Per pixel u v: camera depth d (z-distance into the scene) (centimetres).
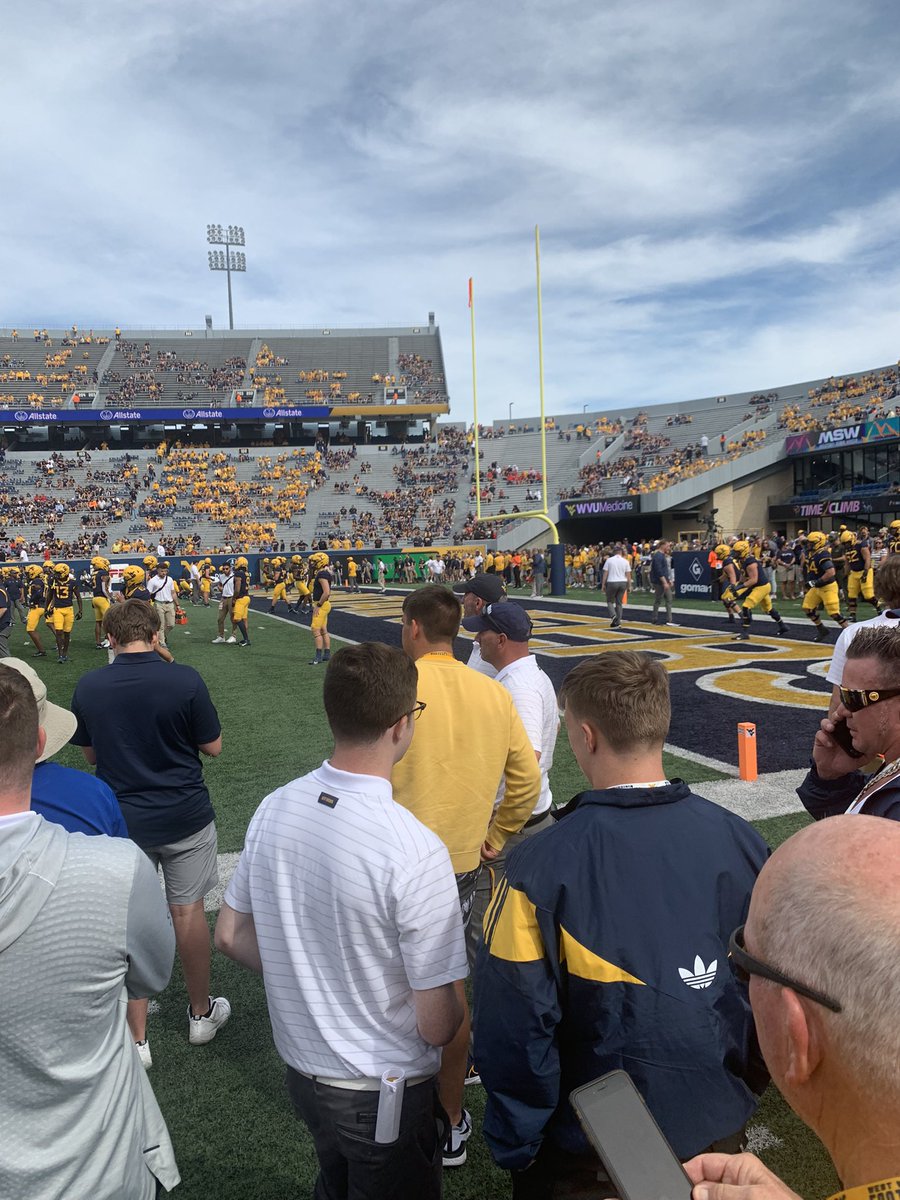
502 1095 147
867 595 1490
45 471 4488
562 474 4678
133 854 142
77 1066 134
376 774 178
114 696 284
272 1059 298
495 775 249
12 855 125
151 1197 152
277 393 5419
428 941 164
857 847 84
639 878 147
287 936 168
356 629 1762
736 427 4369
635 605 2091
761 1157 242
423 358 6009
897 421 3134
